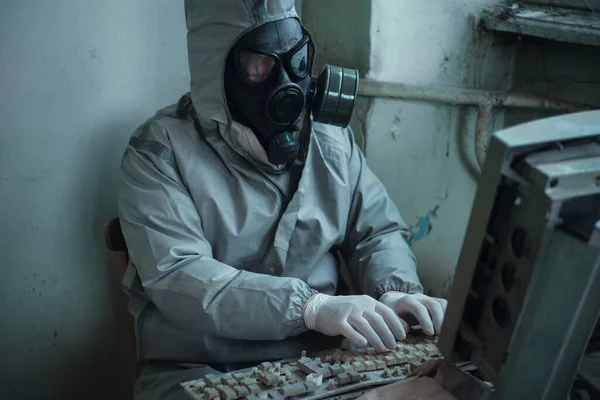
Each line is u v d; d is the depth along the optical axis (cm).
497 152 75
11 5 143
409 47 180
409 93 178
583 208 75
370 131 185
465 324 86
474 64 185
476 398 89
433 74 184
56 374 171
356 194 163
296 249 152
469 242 80
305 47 141
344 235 162
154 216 138
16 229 155
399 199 193
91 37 157
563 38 164
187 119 149
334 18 183
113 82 163
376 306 131
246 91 139
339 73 146
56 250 163
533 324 78
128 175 145
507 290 80
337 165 156
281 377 108
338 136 160
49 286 164
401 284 150
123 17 161
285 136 142
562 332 78
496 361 82
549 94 182
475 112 184
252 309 132
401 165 190
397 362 117
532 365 81
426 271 201
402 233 166
